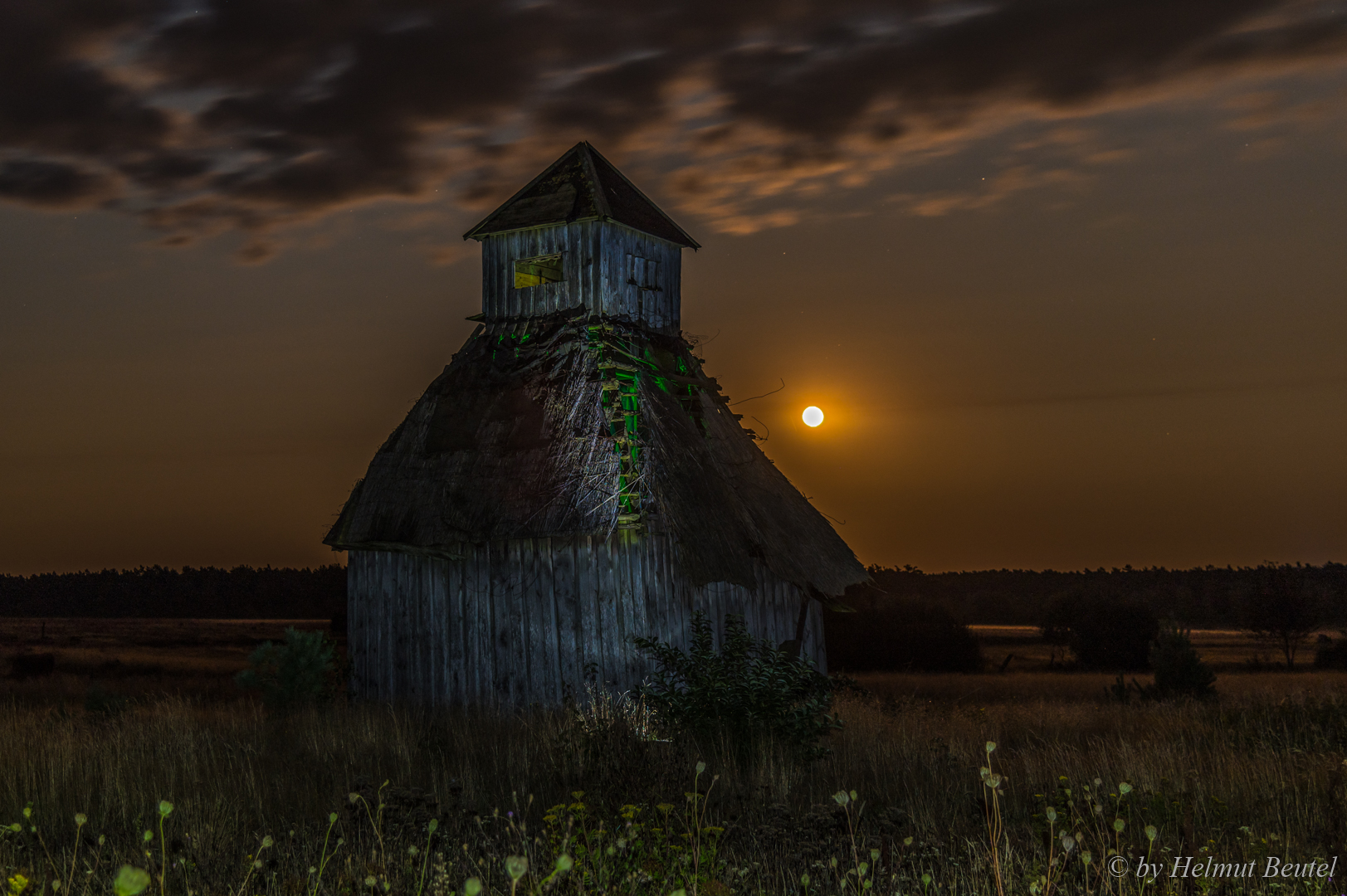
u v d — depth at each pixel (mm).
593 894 4699
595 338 18047
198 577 158875
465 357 19547
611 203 19172
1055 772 10516
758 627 17969
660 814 7270
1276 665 52938
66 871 5906
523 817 6973
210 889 5512
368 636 17875
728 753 10812
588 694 15414
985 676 41281
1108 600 53688
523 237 19500
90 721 15711
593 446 16484
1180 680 26453
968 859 6180
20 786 9609
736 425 21156
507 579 16562
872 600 49281
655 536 15938
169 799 8766
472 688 16594
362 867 5570
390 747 11922
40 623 106125
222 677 34781
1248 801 8477
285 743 13047
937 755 11750
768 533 18578
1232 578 115375
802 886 5699
